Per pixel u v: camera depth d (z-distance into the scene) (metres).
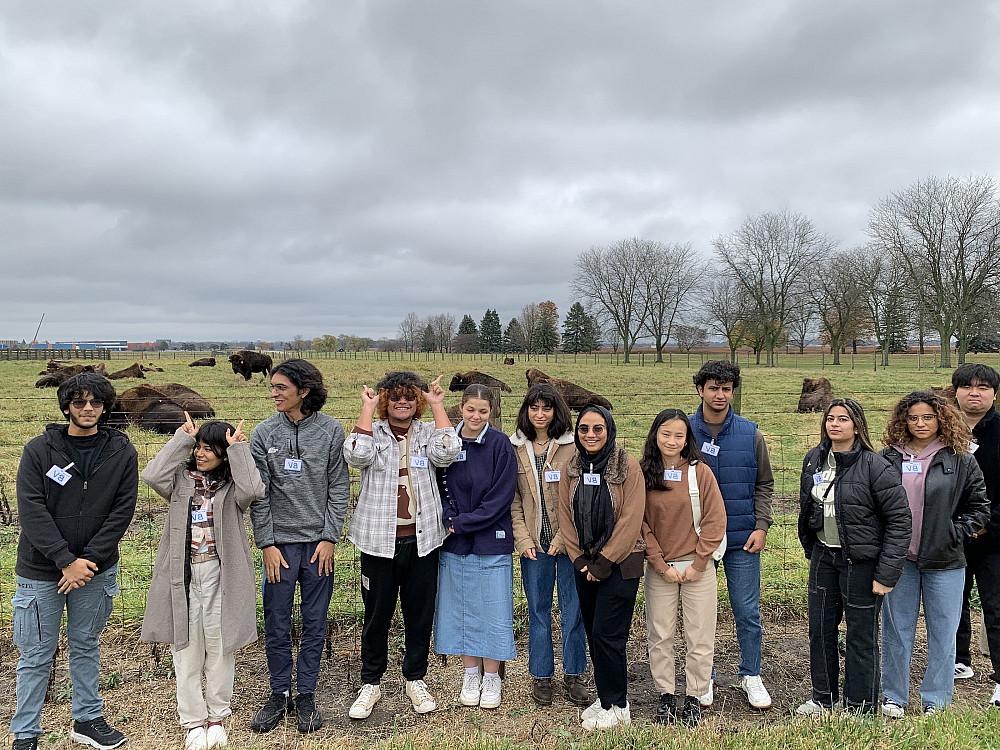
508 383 27.56
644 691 4.57
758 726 3.81
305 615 4.20
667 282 61.84
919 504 4.20
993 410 4.53
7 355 49.50
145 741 3.93
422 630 4.31
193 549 3.91
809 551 4.38
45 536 3.57
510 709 4.32
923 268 43.34
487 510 4.27
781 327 56.09
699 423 4.67
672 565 4.19
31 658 3.66
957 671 4.81
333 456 4.28
